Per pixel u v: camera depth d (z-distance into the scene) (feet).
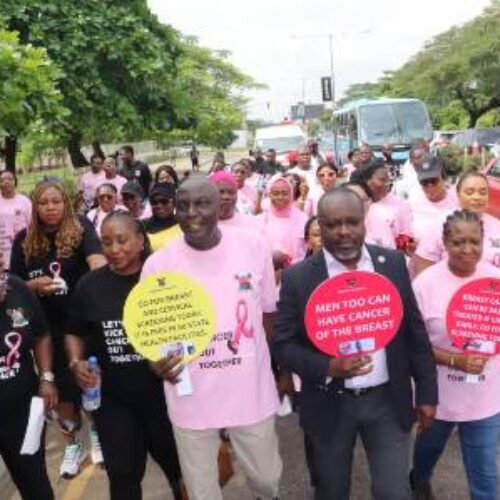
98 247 14.92
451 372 11.43
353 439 10.46
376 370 10.27
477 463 11.60
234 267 10.84
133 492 12.07
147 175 46.03
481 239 11.30
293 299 10.38
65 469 15.98
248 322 10.79
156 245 17.53
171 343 10.59
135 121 40.73
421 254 15.85
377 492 10.46
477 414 11.40
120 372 11.74
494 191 38.73
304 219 20.65
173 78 45.39
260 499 11.98
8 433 11.25
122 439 11.79
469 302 11.05
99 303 11.69
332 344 10.01
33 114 25.12
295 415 18.72
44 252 14.90
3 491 15.44
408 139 73.97
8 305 11.11
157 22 43.88
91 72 38.86
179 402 10.84
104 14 40.24
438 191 18.44
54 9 38.63
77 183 52.80
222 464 12.55
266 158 54.54
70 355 11.98
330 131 114.83
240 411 10.78
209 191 10.54
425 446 12.57
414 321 10.41
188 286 10.55
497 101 144.97
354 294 9.96
